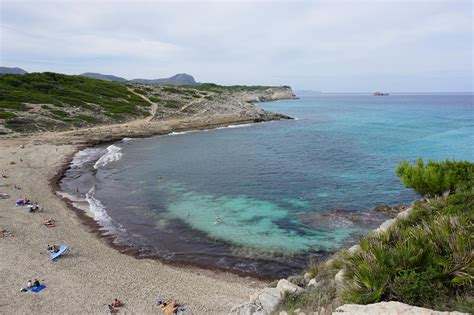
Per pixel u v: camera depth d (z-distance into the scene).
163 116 90.81
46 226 25.72
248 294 17.70
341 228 25.50
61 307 16.22
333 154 52.06
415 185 17.00
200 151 56.47
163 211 29.88
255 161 48.50
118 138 66.94
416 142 61.56
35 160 46.47
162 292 17.86
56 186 36.47
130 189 36.22
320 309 8.41
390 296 7.00
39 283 17.94
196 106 106.12
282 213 28.88
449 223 8.94
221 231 25.67
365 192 33.56
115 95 100.75
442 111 138.25
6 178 37.62
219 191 35.34
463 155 49.44
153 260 21.45
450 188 15.70
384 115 121.25
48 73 104.88
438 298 6.48
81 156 51.28
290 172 41.91
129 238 24.58
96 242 23.72
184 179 39.88
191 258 21.78
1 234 23.62
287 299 10.56
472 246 7.40
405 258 7.34
